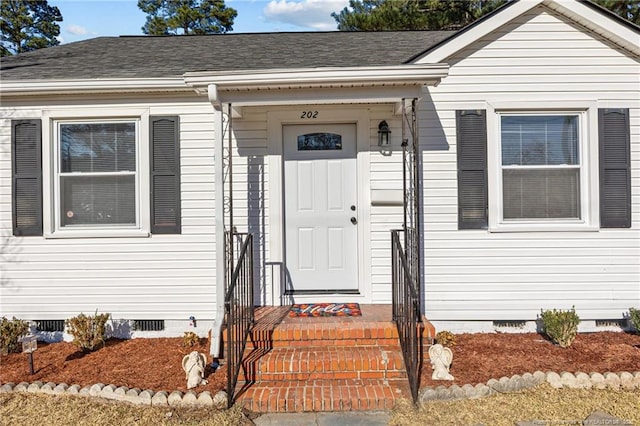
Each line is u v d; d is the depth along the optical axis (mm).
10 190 5184
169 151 5188
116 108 5152
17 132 5141
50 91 4957
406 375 3918
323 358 3963
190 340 4805
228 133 5035
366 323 4406
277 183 5227
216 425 3266
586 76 5090
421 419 3307
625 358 4211
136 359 4457
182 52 6445
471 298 5137
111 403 3561
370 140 5219
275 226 5223
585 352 4391
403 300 4102
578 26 5090
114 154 5211
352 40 6969
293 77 4066
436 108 5133
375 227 5223
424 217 5145
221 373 4090
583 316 5086
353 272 5355
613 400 3527
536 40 5098
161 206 5203
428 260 5141
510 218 5141
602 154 5047
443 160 5148
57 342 5145
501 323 5164
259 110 5227
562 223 5094
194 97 5184
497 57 5105
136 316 5219
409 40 6730
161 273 5223
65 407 3496
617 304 5074
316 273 5367
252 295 4617
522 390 3680
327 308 5027
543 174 5137
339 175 5348
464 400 3549
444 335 4625
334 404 3518
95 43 7344
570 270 5086
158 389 3725
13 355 4637
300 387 3756
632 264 5066
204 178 5219
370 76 4047
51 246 5188
